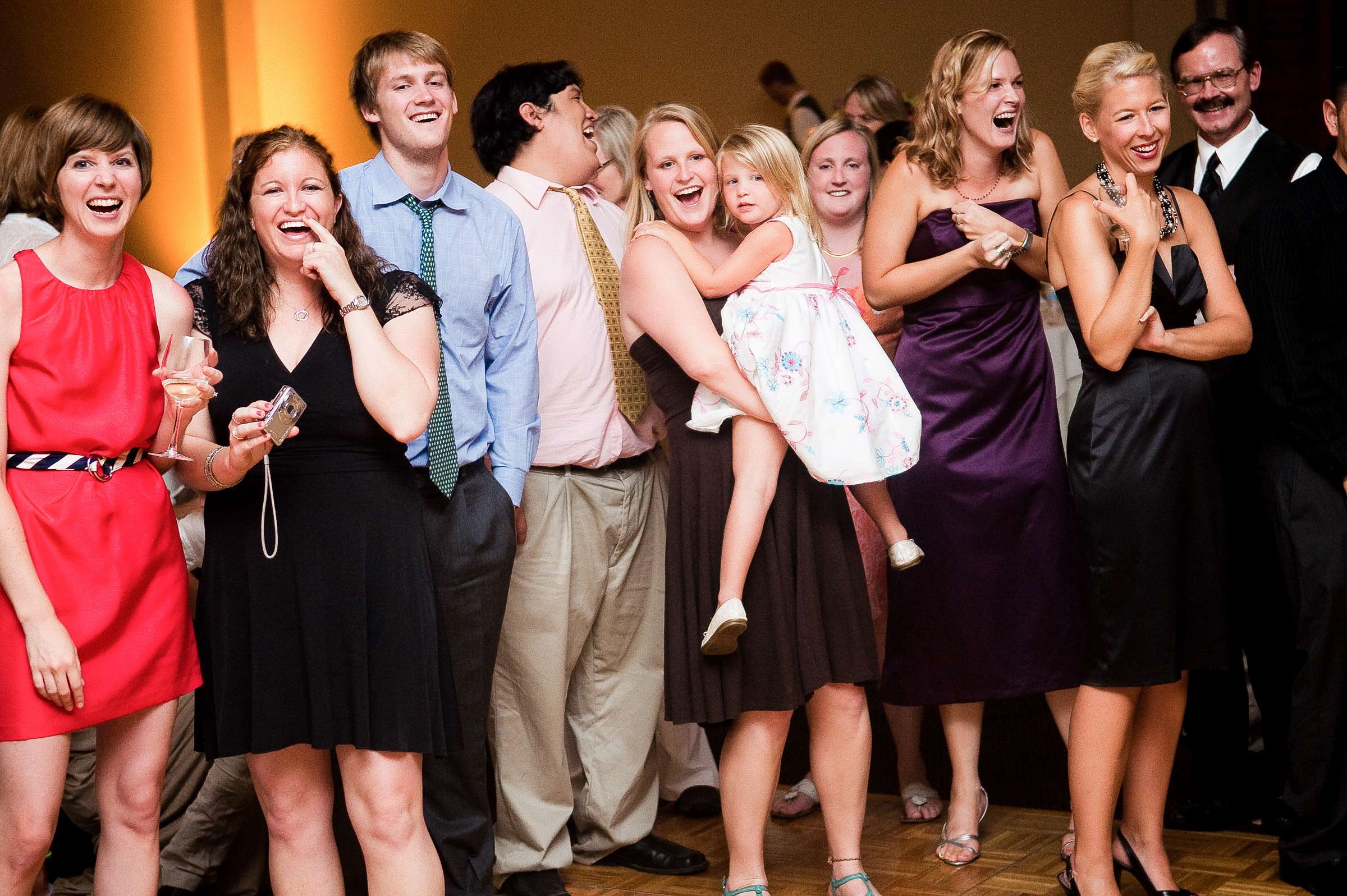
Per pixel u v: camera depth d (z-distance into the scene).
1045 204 3.32
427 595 2.39
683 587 2.88
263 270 2.40
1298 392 2.84
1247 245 2.93
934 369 3.24
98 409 2.32
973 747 3.30
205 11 9.30
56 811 2.28
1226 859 3.13
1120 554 2.71
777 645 2.80
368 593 2.34
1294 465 2.90
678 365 2.93
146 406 2.37
